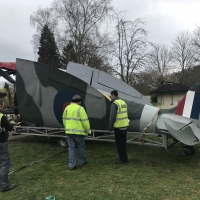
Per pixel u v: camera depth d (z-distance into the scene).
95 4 23.42
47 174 4.31
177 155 5.19
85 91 5.53
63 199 3.31
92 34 23.67
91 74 6.93
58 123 6.07
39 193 3.54
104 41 23.28
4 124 3.53
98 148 6.11
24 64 6.12
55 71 5.78
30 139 7.43
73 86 5.63
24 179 4.11
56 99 5.88
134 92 6.79
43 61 27.12
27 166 4.79
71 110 4.46
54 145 6.52
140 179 3.91
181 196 3.27
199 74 29.05
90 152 5.74
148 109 5.16
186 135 4.26
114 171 4.32
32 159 5.29
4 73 7.25
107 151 5.78
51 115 6.04
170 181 3.79
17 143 6.96
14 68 7.14
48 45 26.97
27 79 6.14
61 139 6.25
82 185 3.76
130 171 4.30
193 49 31.69
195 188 3.51
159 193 3.38
